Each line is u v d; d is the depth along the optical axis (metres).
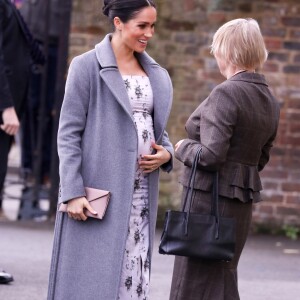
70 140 9.42
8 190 24.80
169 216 9.79
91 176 9.46
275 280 15.52
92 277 9.45
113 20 9.65
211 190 9.97
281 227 19.91
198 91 19.84
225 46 10.20
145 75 9.79
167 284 14.62
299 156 19.80
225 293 10.21
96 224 9.48
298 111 19.77
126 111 9.41
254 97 10.05
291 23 19.73
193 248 9.75
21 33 13.86
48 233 18.86
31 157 22.17
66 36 20.02
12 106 13.36
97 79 9.52
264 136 10.22
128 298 9.57
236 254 10.29
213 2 19.73
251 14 19.78
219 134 9.77
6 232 18.78
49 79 22.42
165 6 19.81
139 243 9.62
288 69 19.78
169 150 9.88
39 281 14.38
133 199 9.56
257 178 10.28
